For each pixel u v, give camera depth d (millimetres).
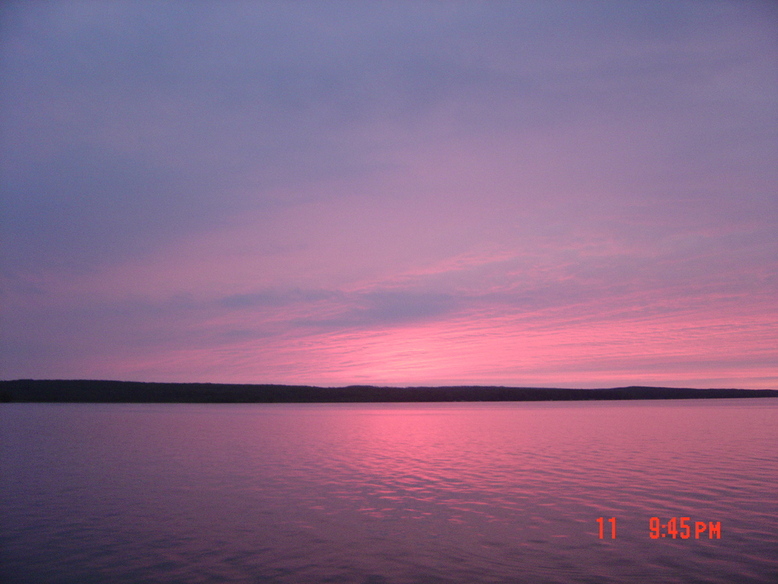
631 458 26219
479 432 42312
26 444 33844
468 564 11648
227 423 53688
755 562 11695
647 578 10859
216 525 14609
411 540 13234
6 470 23578
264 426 49594
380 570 11344
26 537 13656
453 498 17531
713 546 12695
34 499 17844
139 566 11641
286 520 15062
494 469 23094
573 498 17375
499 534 13664
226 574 11172
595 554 12219
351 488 19250
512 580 10797
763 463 24297
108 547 12867
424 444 33531
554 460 25781
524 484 19703
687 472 21891
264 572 11266
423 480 20641
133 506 16781
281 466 24406
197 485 20000
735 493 17953
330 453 29047
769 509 15859
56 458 27422
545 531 13875
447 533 13789
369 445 33094
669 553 12242
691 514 15359
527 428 46094
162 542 13203
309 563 11750
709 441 34094
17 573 11312
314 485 19844
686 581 10711
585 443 33375
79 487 19781
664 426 47219
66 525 14703
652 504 16516
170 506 16750
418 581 10758
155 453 29172
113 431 43438
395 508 16281
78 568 11570
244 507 16562
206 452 29625
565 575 11031
